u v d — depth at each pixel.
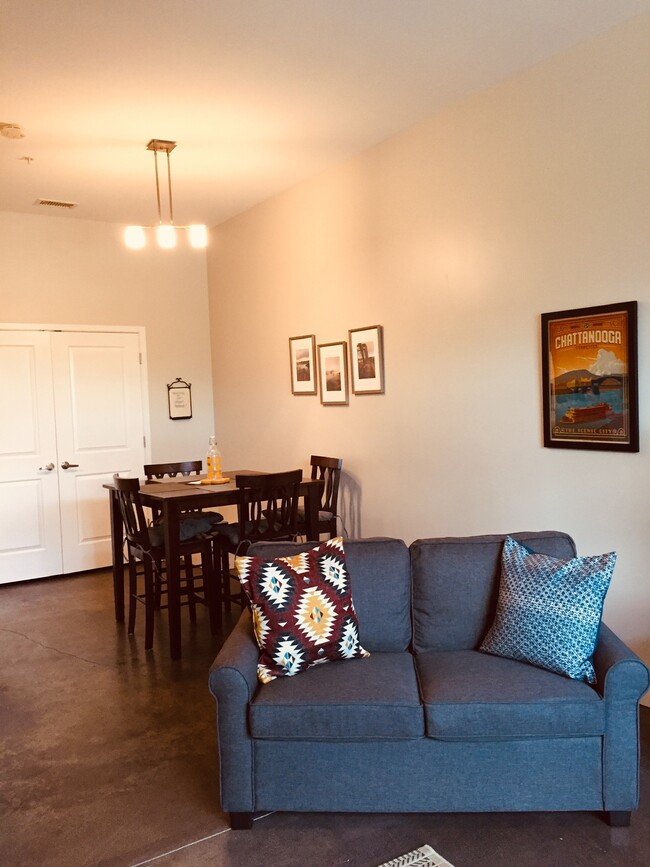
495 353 3.72
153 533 4.10
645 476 3.07
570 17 2.96
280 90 3.54
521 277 3.55
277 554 2.79
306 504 4.37
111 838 2.27
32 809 2.45
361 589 2.73
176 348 6.36
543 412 3.46
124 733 2.99
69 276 5.81
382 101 3.74
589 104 3.17
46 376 5.71
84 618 4.62
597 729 2.15
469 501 3.93
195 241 4.25
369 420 4.64
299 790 2.25
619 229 3.09
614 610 3.23
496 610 2.62
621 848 2.12
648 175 2.97
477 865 2.06
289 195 5.26
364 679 2.36
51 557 5.74
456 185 3.87
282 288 5.43
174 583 3.83
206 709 3.20
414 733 2.18
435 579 2.72
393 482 4.47
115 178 4.80
